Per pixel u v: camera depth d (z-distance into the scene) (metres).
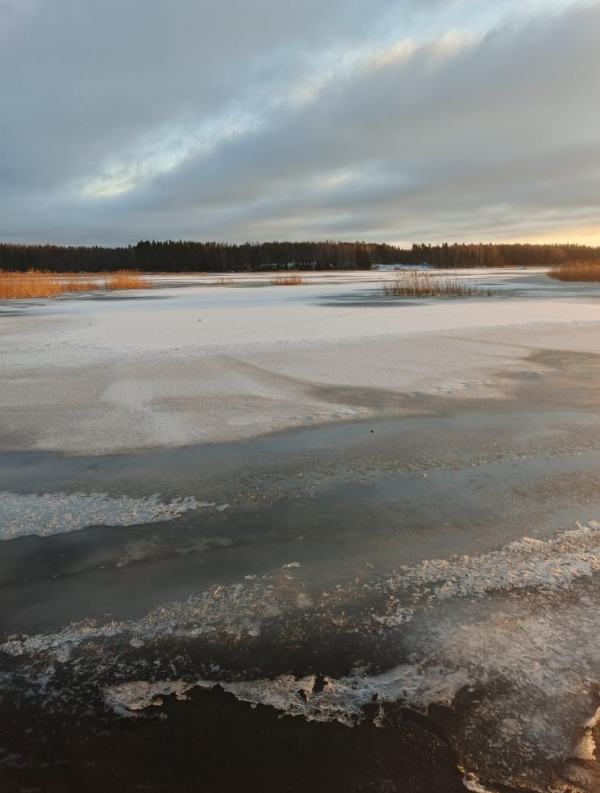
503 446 4.19
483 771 1.54
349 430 4.65
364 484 3.53
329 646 2.05
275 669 1.94
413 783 1.50
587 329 10.26
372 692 1.82
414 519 3.04
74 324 13.12
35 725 1.72
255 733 1.67
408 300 18.89
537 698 1.78
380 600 2.32
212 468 3.84
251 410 5.30
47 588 2.47
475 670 1.91
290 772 1.54
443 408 5.28
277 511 3.17
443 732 1.66
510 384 6.17
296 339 9.72
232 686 1.87
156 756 1.60
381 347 8.73
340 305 17.30
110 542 2.87
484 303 16.81
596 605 2.25
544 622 2.15
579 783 1.50
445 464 3.84
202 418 5.05
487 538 2.82
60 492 3.48
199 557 2.71
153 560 2.69
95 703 1.81
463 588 2.39
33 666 1.99
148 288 34.47
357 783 1.51
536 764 1.55
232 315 14.73
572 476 3.59
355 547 2.76
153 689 1.87
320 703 1.78
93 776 1.55
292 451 4.16
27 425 4.90
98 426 4.85
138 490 3.49
